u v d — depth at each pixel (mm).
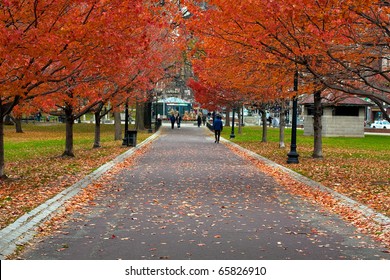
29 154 30984
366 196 14859
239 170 22469
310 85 16625
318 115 28281
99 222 11234
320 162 25938
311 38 14086
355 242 9664
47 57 14578
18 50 13352
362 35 14484
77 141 44000
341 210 12906
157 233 10188
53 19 13898
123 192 15656
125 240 9602
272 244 9406
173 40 38438
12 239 9250
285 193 15906
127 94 29891
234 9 13922
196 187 16891
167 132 61312
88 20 14250
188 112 102938
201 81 38656
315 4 13070
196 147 37781
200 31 15883
